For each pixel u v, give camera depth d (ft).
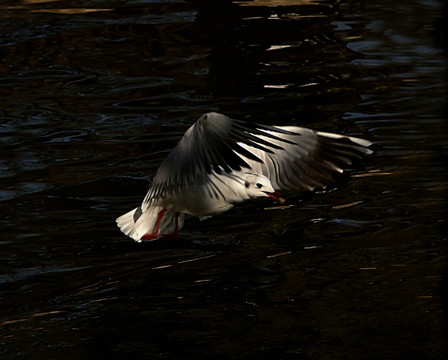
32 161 43.11
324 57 59.57
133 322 28.84
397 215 36.14
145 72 57.16
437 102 50.03
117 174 41.39
